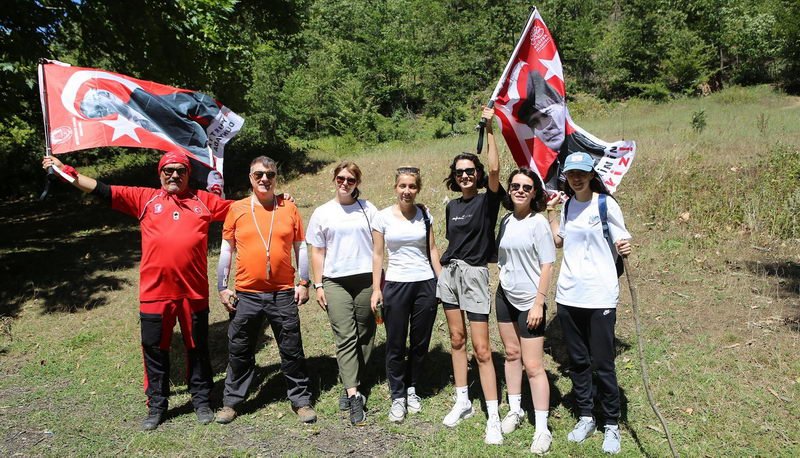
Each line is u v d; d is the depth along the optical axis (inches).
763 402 164.4
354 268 181.6
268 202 181.9
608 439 153.2
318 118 1173.1
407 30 1525.6
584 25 1434.5
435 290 176.4
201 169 212.7
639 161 427.2
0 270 371.2
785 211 307.7
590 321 152.1
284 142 877.2
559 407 176.9
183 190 182.1
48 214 607.2
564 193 171.5
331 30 1619.1
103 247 430.9
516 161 193.0
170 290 176.2
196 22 427.8
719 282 247.3
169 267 175.0
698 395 170.7
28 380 215.6
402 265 173.5
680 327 211.9
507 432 164.7
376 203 446.9
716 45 1330.0
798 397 165.0
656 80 1248.2
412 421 176.6
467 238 166.6
